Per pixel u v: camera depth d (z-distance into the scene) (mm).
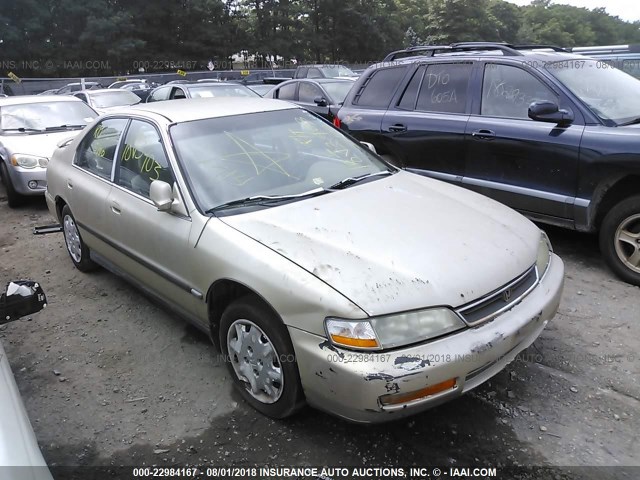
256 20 46688
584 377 3201
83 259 4906
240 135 3715
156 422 2975
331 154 3875
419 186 3643
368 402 2320
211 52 43281
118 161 4023
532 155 4805
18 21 36062
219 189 3291
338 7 50281
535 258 2977
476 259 2703
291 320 2523
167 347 3723
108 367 3521
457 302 2480
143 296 4531
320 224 2922
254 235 2863
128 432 2908
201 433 2869
